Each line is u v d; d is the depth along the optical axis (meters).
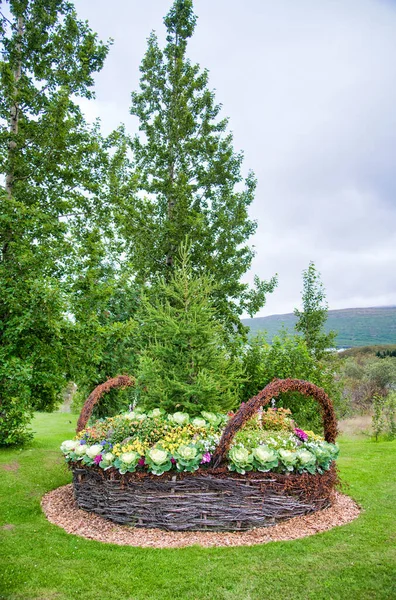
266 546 3.95
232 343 11.06
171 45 12.91
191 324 6.43
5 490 6.00
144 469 4.54
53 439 10.96
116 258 12.67
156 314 6.77
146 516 4.47
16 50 9.44
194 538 4.20
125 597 3.09
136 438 5.04
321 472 4.89
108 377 10.05
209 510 4.36
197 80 13.15
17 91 9.40
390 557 3.66
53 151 9.34
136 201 11.98
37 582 3.32
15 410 8.51
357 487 6.11
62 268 9.16
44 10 9.75
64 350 8.55
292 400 10.32
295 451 4.87
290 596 3.05
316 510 4.86
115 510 4.62
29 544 4.11
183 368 6.50
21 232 8.52
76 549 3.96
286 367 10.81
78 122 10.35
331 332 14.49
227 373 7.52
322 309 14.82
